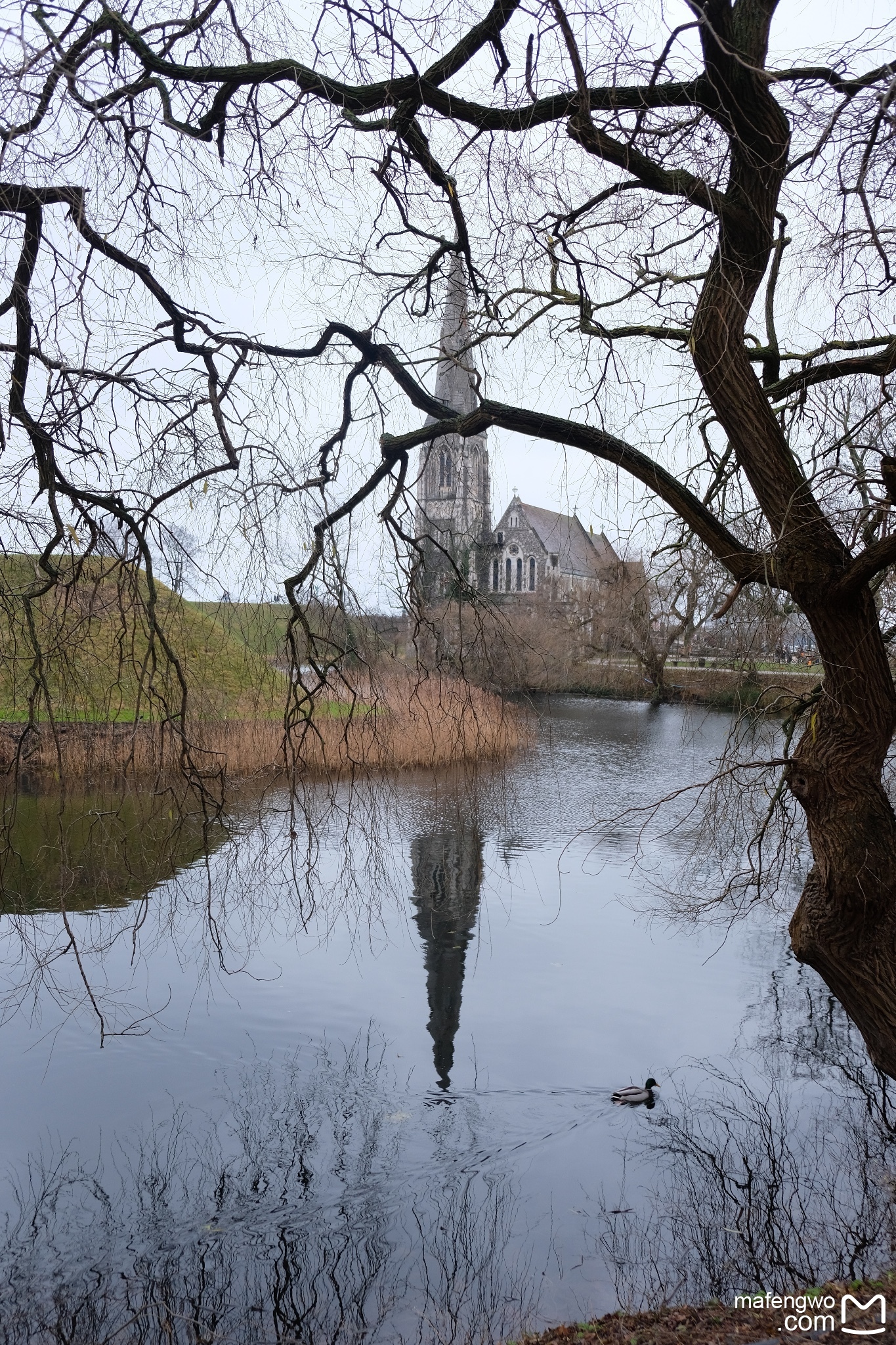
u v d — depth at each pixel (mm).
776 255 6160
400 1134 7551
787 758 5520
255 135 5156
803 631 7969
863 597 4859
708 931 12305
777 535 4980
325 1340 5270
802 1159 7160
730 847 8844
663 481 5383
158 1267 6078
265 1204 6652
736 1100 8141
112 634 7266
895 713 5078
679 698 28406
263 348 6027
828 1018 9891
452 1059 8914
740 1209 6449
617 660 28812
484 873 15047
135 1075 8547
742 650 7918
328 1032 9430
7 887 12172
